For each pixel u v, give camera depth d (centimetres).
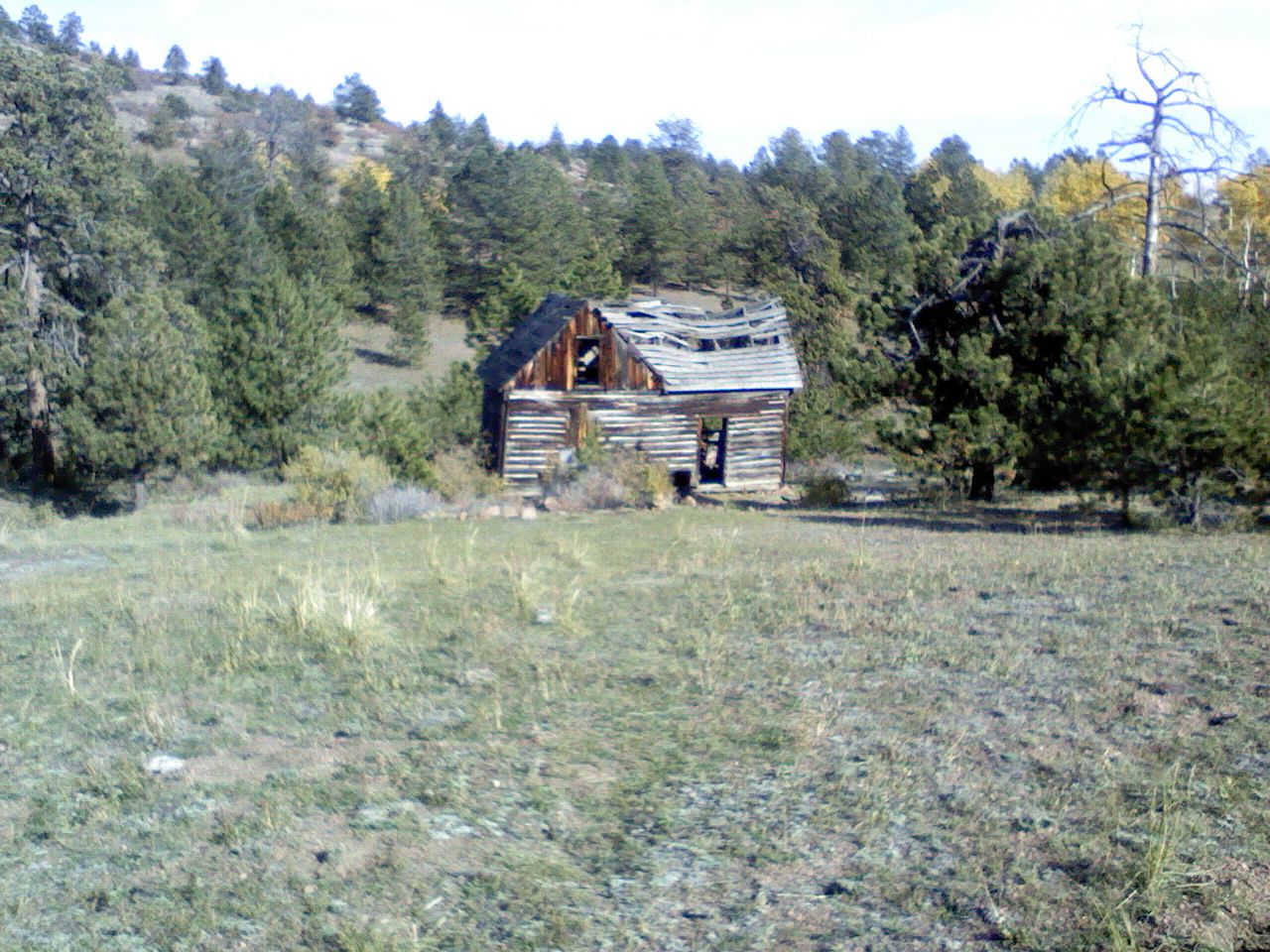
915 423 2461
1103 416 1766
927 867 568
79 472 3781
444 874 583
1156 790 625
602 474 2648
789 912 535
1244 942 485
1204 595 1055
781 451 3700
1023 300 2423
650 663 952
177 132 12888
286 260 6419
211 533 2091
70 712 848
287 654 1000
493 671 940
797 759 716
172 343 3269
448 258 8288
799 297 4819
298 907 550
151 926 534
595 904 550
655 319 3678
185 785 701
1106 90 3022
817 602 1148
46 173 3925
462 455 2959
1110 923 494
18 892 570
